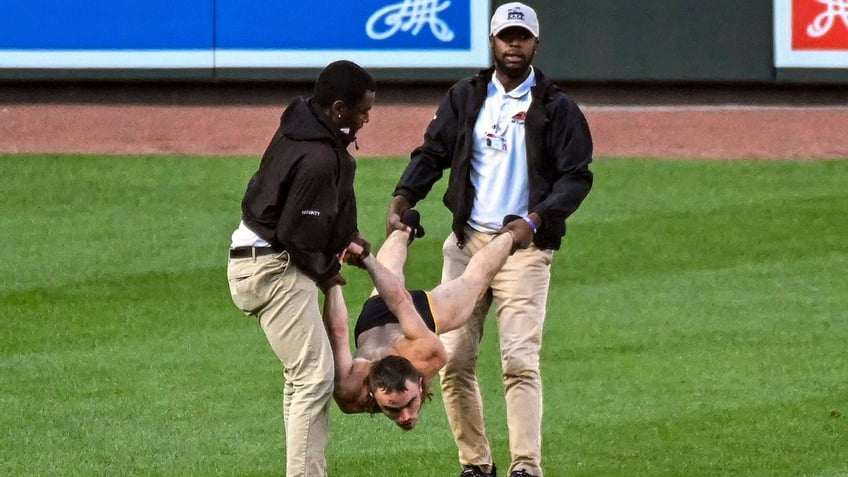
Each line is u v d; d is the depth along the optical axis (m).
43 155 50.44
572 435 25.50
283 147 19.52
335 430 26.11
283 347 20.08
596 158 50.62
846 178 47.50
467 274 21.70
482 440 22.77
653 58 58.00
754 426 25.77
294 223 19.33
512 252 21.80
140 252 39.06
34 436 25.42
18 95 59.59
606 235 40.72
